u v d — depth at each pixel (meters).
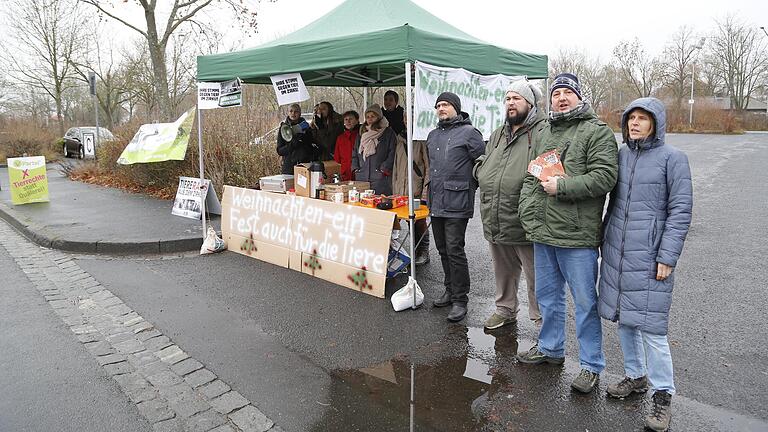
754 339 4.06
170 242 6.95
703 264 6.09
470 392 3.38
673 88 52.62
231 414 3.20
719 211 9.36
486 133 5.48
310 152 7.56
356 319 4.57
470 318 4.59
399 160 5.97
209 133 10.39
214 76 6.09
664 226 2.89
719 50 55.28
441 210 4.43
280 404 3.30
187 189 7.29
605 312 3.13
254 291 5.30
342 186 5.64
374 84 8.62
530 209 3.40
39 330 4.46
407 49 4.39
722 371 3.57
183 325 4.53
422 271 5.93
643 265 2.92
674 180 2.83
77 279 5.87
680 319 4.47
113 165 13.80
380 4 5.62
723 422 2.99
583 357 3.36
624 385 3.26
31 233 7.83
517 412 3.14
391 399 3.32
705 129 44.00
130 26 14.54
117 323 4.61
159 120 14.28
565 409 3.16
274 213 6.16
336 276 5.44
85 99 36.91
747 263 6.10
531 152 3.68
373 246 5.09
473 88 5.20
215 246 6.74
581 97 3.25
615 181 3.03
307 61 5.08
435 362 3.80
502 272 4.25
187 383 3.57
